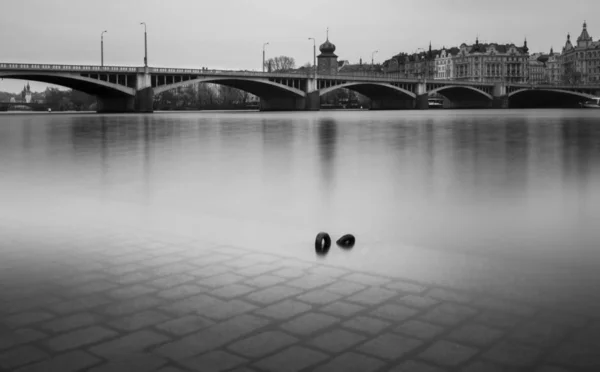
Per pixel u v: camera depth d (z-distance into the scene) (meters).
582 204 9.42
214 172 13.92
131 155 18.39
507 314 4.73
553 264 6.08
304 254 6.61
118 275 5.84
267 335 4.38
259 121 51.91
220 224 8.20
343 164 15.56
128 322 4.65
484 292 5.25
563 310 4.80
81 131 34.41
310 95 121.06
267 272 5.93
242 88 119.56
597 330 4.41
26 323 4.64
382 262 6.25
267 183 12.08
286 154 18.52
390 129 35.25
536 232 7.50
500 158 16.88
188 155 18.33
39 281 5.66
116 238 7.39
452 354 4.05
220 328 4.52
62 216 8.78
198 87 188.75
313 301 5.08
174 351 4.14
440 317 4.69
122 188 11.45
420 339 4.29
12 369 3.88
